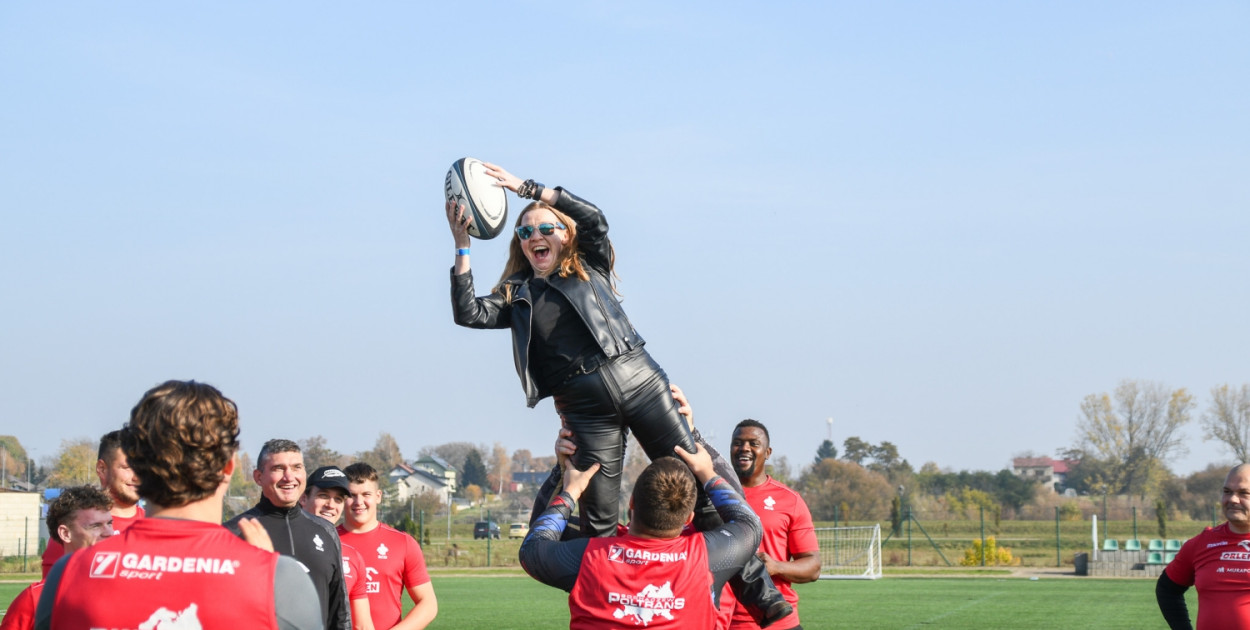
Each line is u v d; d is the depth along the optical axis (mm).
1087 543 49531
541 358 5098
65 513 5660
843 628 18344
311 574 5504
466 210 4980
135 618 2967
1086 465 85812
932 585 30266
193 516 3148
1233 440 75562
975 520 68250
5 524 48031
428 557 43812
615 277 5402
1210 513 75375
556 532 4738
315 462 77375
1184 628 7590
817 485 75188
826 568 39500
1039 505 82312
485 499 135750
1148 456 83250
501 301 5164
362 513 7734
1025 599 24656
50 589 3113
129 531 3100
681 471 4402
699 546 4469
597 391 4977
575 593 4414
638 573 4340
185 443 3049
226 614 2980
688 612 4336
